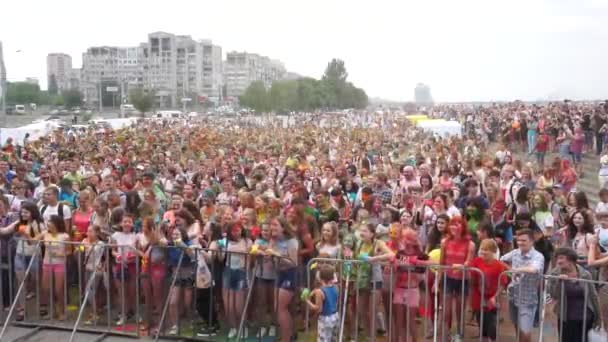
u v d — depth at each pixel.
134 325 10.12
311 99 112.75
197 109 142.12
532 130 30.59
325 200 11.59
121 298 10.04
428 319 9.62
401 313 9.02
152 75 175.75
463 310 8.66
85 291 10.16
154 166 20.19
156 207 12.34
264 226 9.48
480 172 16.09
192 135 35.22
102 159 20.44
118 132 39.44
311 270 9.35
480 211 10.58
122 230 10.27
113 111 111.56
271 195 13.56
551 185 14.19
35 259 10.22
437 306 8.85
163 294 9.77
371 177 14.54
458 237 8.98
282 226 9.21
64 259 10.19
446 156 21.69
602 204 11.20
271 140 34.56
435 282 8.82
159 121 61.22
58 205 11.56
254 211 10.20
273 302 9.45
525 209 11.17
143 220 10.25
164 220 11.30
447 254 8.98
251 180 16.17
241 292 9.43
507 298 9.45
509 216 11.26
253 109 101.56
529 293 8.38
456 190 13.58
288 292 9.18
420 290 9.23
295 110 108.00
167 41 174.75
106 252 10.00
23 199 12.87
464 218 9.91
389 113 81.81
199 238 10.07
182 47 176.00
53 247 10.23
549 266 10.06
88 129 44.12
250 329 9.59
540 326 8.24
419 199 12.21
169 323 9.79
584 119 29.66
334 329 8.79
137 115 101.19
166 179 16.97
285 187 14.55
